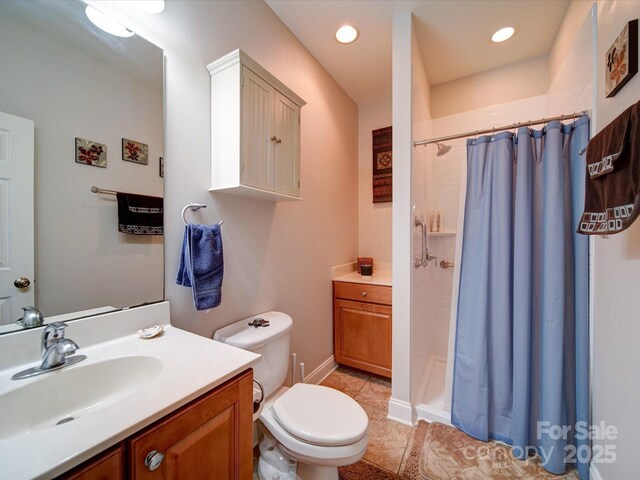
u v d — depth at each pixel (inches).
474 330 60.8
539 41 76.5
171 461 24.8
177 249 45.8
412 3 63.4
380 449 57.6
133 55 40.2
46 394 28.1
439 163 97.0
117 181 38.5
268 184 53.9
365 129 111.9
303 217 79.3
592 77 50.4
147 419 22.6
